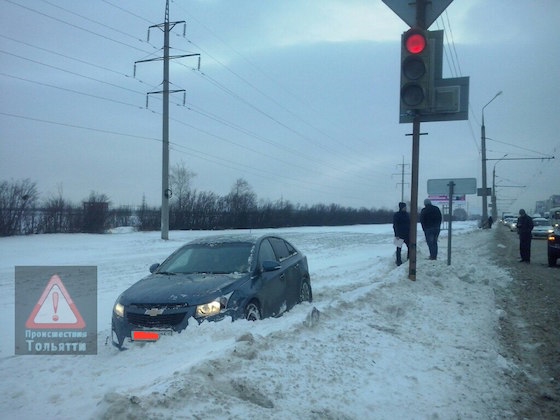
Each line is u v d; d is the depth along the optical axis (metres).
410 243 11.34
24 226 31.91
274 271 8.20
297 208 65.81
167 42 31.36
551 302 10.84
